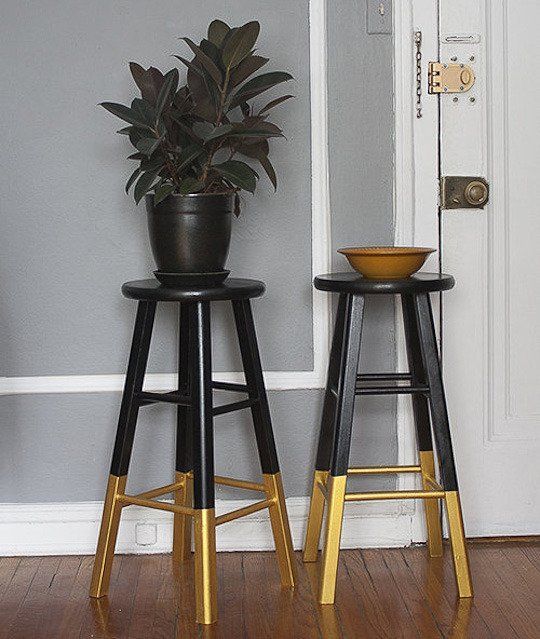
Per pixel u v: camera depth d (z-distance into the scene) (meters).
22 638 2.45
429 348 2.69
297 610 2.60
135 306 3.00
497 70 3.01
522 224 3.05
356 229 3.00
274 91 2.94
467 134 3.01
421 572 2.85
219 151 2.91
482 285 3.05
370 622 2.52
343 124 2.97
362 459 3.07
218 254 2.62
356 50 2.96
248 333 2.74
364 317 3.03
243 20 2.93
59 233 2.97
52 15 2.91
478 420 3.09
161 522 3.04
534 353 3.08
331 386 2.87
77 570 2.91
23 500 3.04
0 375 3.01
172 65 2.94
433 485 2.82
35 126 2.94
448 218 3.02
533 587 2.72
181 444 2.91
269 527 3.05
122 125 2.95
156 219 2.60
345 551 3.04
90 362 3.02
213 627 2.50
